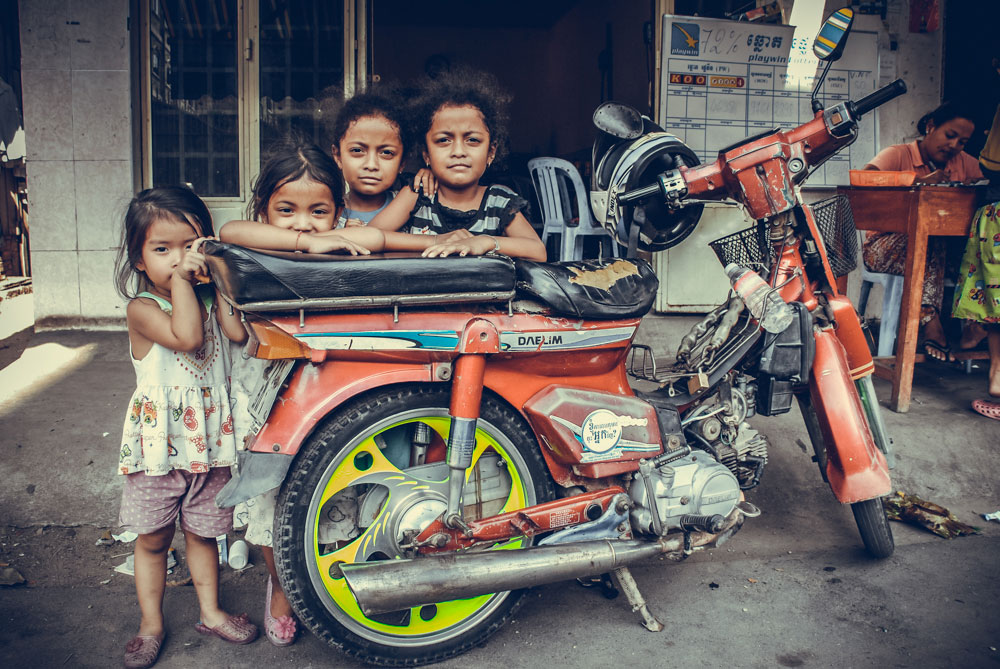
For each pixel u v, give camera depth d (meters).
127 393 3.52
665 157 2.54
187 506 2.12
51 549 2.64
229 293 1.77
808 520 2.99
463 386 1.93
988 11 4.95
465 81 2.48
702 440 2.40
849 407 2.48
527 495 2.15
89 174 4.51
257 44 4.60
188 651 2.11
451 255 2.00
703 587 2.50
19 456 2.94
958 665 2.08
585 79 8.83
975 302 3.62
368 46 4.66
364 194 2.53
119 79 4.47
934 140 4.33
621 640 2.19
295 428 1.87
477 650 2.14
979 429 3.41
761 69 4.79
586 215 4.60
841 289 4.27
